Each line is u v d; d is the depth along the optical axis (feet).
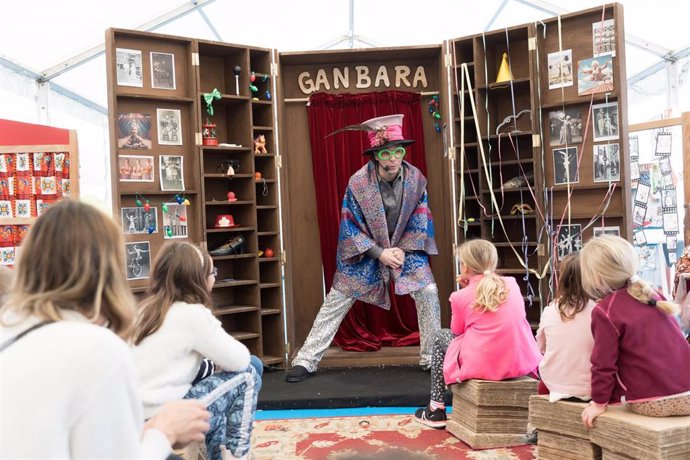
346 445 11.29
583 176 15.78
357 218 15.74
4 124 14.44
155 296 8.68
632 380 8.60
